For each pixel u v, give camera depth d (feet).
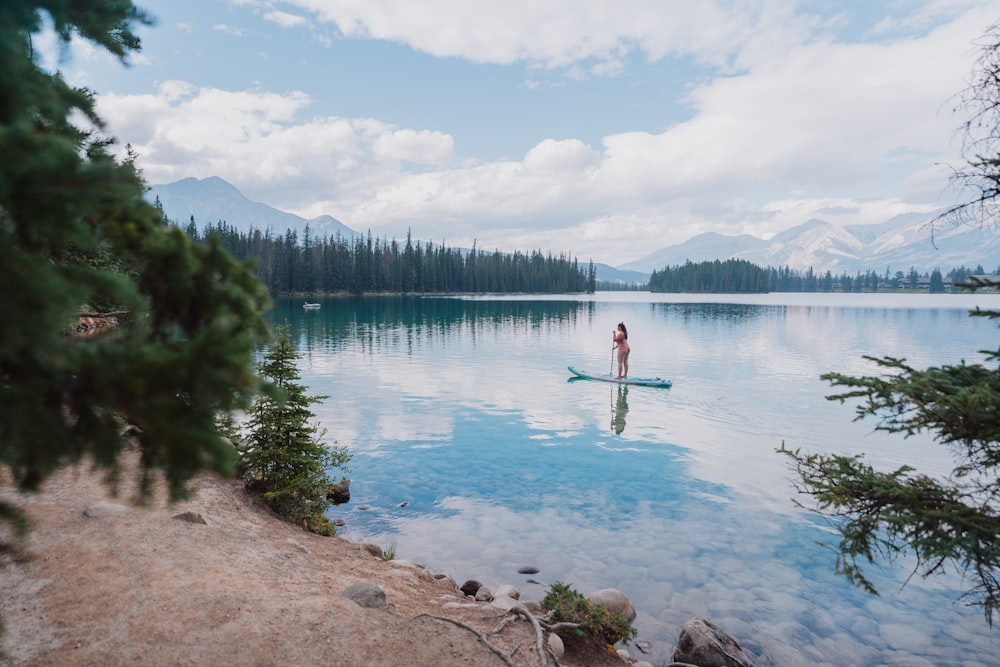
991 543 11.92
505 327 173.99
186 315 6.56
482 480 39.11
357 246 474.49
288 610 15.98
